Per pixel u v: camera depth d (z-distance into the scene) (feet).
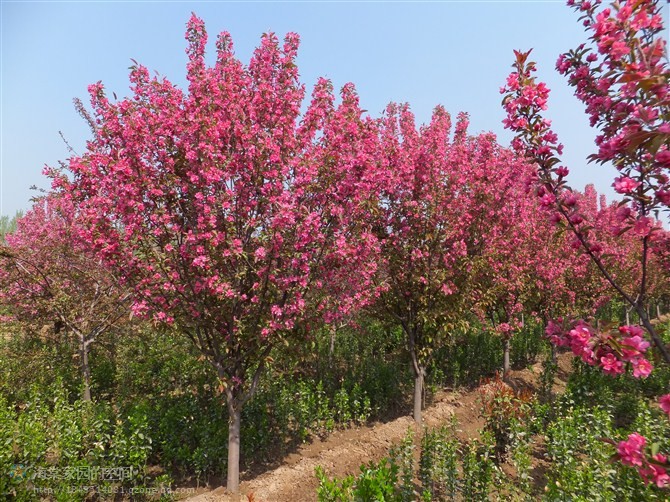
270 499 18.16
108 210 16.28
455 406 30.53
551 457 21.03
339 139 17.53
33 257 26.50
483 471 17.21
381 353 38.60
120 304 25.52
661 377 30.35
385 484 14.05
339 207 17.52
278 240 16.20
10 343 33.58
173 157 16.87
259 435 21.80
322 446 23.85
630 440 7.47
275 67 18.40
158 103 16.57
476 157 28.78
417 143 25.49
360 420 26.45
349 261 18.39
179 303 16.72
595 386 28.37
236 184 16.48
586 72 9.09
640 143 6.88
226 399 19.25
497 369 37.60
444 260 24.91
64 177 17.79
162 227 16.22
